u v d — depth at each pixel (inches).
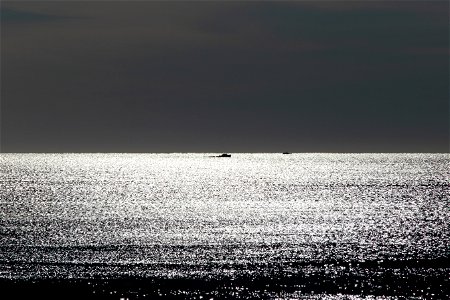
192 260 6245.1
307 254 6619.1
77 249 6934.1
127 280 5246.1
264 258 6358.3
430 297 4687.5
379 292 4849.9
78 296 4729.3
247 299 4667.8
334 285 5064.0
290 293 4827.8
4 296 4709.6
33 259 6240.2
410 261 6141.7
